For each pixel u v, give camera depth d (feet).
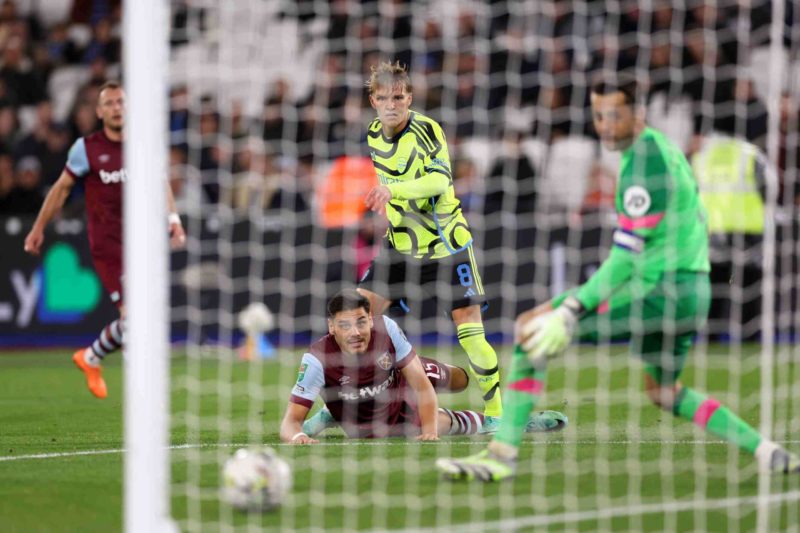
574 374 112.27
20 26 179.73
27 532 49.01
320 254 144.56
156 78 46.75
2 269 150.10
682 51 153.17
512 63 156.76
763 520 50.70
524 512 52.21
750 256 140.97
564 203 149.48
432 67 159.84
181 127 153.17
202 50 178.91
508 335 142.82
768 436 64.34
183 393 105.29
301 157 152.66
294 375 120.67
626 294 56.65
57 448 72.95
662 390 60.13
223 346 144.05
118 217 98.89
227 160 151.53
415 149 79.05
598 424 80.64
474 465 58.18
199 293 144.87
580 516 51.44
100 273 98.89
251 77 178.91
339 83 159.12
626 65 154.71
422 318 147.74
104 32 180.96
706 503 53.93
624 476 60.29
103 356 98.07
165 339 47.03
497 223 143.95
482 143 153.89
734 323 137.69
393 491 56.49
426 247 81.15
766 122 145.48
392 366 74.59
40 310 150.41
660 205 55.52
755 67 151.43
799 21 149.48
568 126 154.71
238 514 52.08
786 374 114.11
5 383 116.47
